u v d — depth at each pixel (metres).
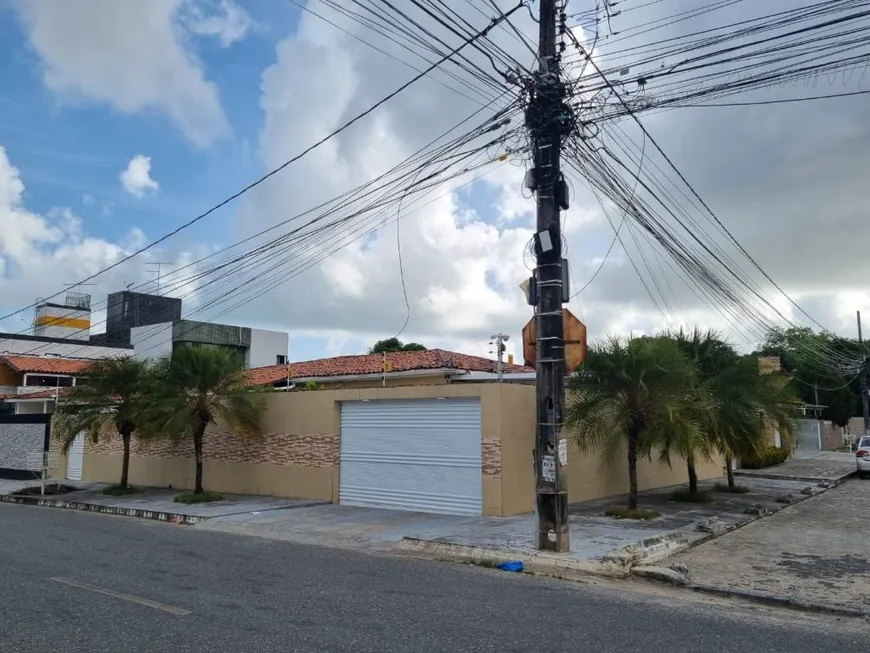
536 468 11.15
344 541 12.78
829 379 54.91
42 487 21.73
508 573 9.96
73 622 6.75
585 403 15.09
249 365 51.38
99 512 18.31
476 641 6.37
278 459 19.77
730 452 18.97
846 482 26.28
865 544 12.55
